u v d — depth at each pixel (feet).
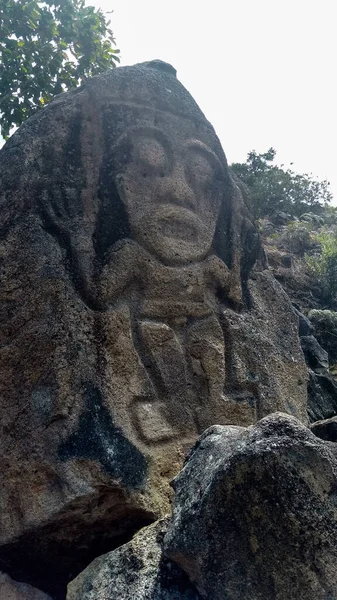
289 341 13.76
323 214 43.21
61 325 9.57
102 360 9.82
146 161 11.89
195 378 11.36
